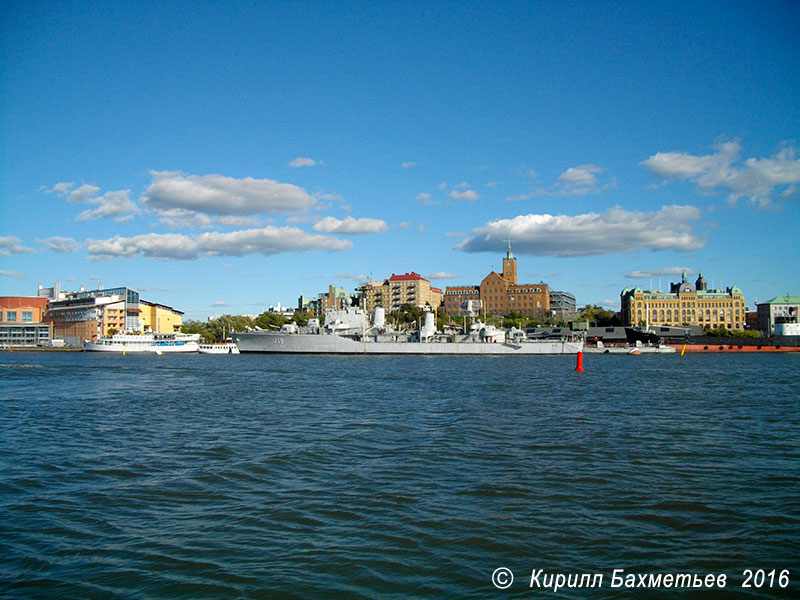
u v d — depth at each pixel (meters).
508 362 133.25
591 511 23.62
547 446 35.50
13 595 16.94
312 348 156.12
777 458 32.59
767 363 136.25
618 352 192.00
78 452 34.19
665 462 31.53
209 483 27.47
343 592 17.22
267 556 19.44
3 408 53.78
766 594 17.33
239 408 52.94
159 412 50.62
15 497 25.48
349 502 24.61
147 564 18.88
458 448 34.88
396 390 68.88
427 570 18.55
